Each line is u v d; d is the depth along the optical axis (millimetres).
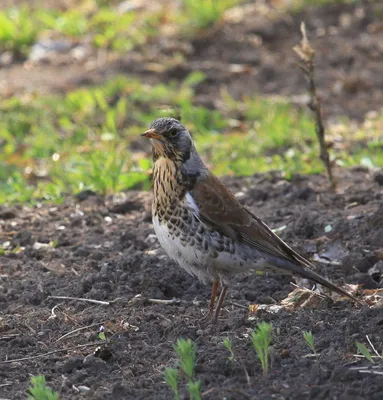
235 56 22594
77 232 12789
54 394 7621
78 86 21469
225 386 8070
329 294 10328
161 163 9539
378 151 15680
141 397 7988
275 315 9617
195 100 20266
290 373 8242
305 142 17125
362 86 20688
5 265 11688
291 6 24500
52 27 25047
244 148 16984
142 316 9914
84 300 10461
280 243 9734
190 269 9797
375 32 23344
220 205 9492
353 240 11664
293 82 21234
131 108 19859
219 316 9898
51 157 17438
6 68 23094
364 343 8680
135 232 12594
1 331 9695
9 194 14883
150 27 24344
